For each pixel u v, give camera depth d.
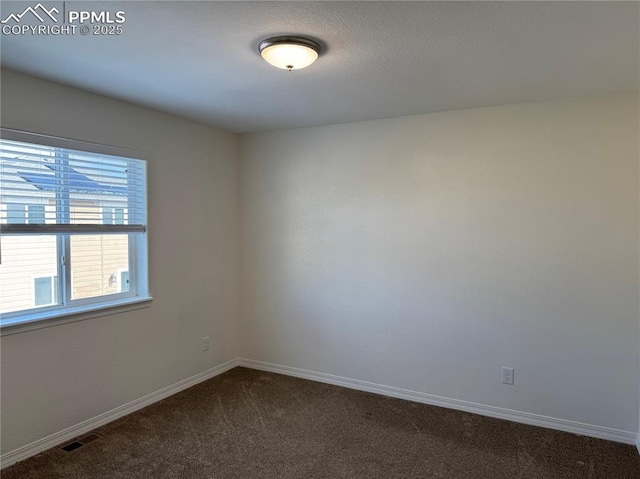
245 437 2.80
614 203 2.76
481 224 3.14
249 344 4.21
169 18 1.76
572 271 2.88
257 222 4.11
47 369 2.61
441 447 2.70
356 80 2.54
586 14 1.71
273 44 1.95
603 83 2.57
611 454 2.62
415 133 3.36
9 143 2.42
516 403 3.07
